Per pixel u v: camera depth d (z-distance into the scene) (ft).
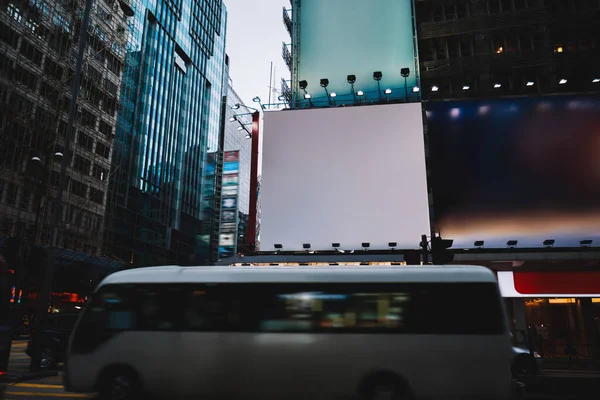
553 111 93.50
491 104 96.27
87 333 31.91
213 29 368.68
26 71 145.69
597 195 88.02
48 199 142.51
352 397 29.53
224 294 31.96
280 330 30.73
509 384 29.09
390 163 96.53
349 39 115.03
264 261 93.56
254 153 104.42
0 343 37.58
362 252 92.99
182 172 295.07
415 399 29.22
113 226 200.13
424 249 50.29
